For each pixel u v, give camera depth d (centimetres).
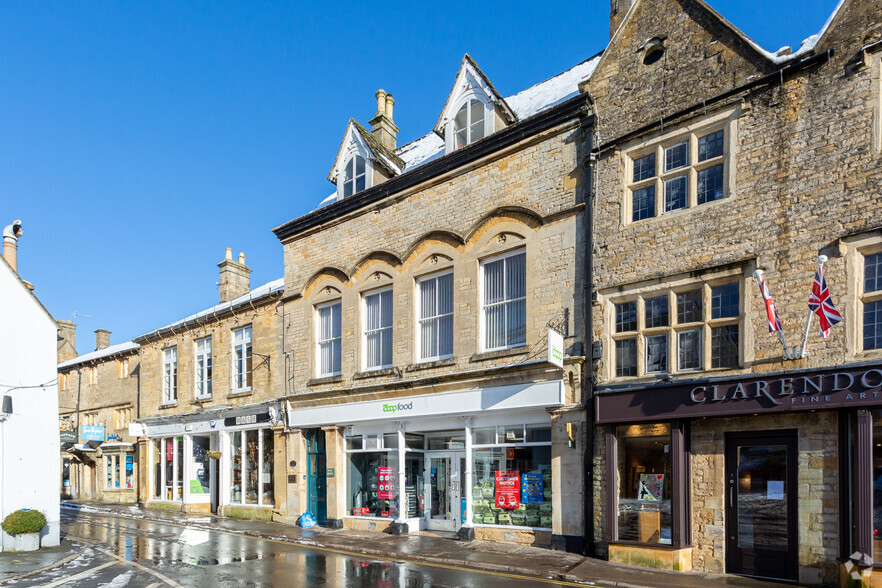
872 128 944
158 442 2497
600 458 1170
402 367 1558
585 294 1234
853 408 892
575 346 1245
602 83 1288
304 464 1792
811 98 1008
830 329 941
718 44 1130
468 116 1575
